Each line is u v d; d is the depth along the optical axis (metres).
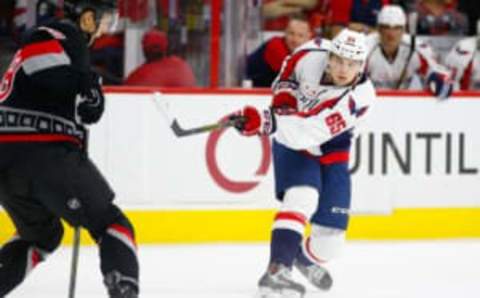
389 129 19.64
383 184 19.69
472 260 18.16
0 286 12.48
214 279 16.30
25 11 20.69
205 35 20.56
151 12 20.62
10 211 12.33
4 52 20.84
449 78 19.91
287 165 14.38
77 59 11.84
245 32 20.70
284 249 13.88
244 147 19.20
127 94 18.81
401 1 22.95
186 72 20.11
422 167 19.81
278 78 14.16
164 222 19.08
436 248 19.16
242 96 19.09
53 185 11.77
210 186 19.17
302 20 20.09
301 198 14.09
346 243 19.47
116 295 11.80
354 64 13.43
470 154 19.95
